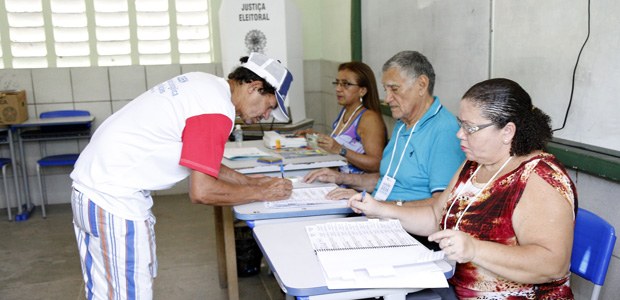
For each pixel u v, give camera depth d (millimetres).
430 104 2156
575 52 1920
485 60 2461
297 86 4555
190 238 4027
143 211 1861
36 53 4766
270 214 1892
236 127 3596
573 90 1941
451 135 2049
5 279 3359
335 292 1324
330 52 4965
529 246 1385
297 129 4473
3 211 4902
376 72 3840
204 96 1798
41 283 3293
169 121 1784
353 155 2768
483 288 1520
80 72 4875
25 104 4621
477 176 1630
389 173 2262
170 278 3330
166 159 1812
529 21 2148
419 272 1374
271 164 2588
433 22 2945
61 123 4473
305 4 5195
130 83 4977
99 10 4789
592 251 1555
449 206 1664
